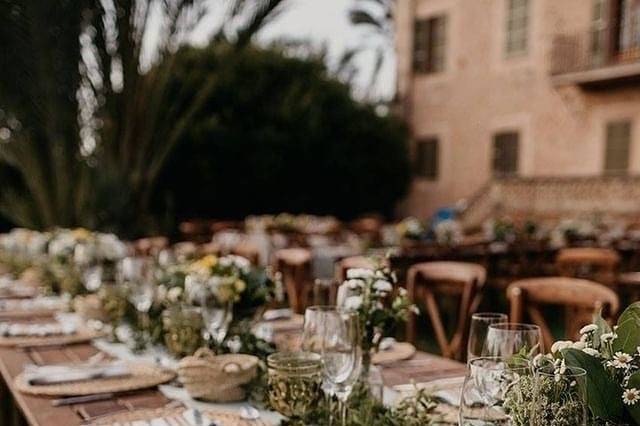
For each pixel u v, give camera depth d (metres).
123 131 8.17
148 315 2.37
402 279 5.84
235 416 1.56
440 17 16.38
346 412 1.46
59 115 7.67
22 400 1.72
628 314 1.09
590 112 13.66
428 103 16.67
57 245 3.75
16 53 7.20
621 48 13.20
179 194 12.81
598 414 1.01
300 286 4.18
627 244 7.41
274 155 13.60
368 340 1.70
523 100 14.72
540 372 0.97
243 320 2.07
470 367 1.05
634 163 13.03
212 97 13.07
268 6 7.75
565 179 13.16
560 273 5.49
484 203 14.38
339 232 9.40
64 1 7.11
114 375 1.88
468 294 3.01
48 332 2.49
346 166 14.70
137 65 7.84
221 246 5.14
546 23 14.26
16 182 10.39
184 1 7.65
